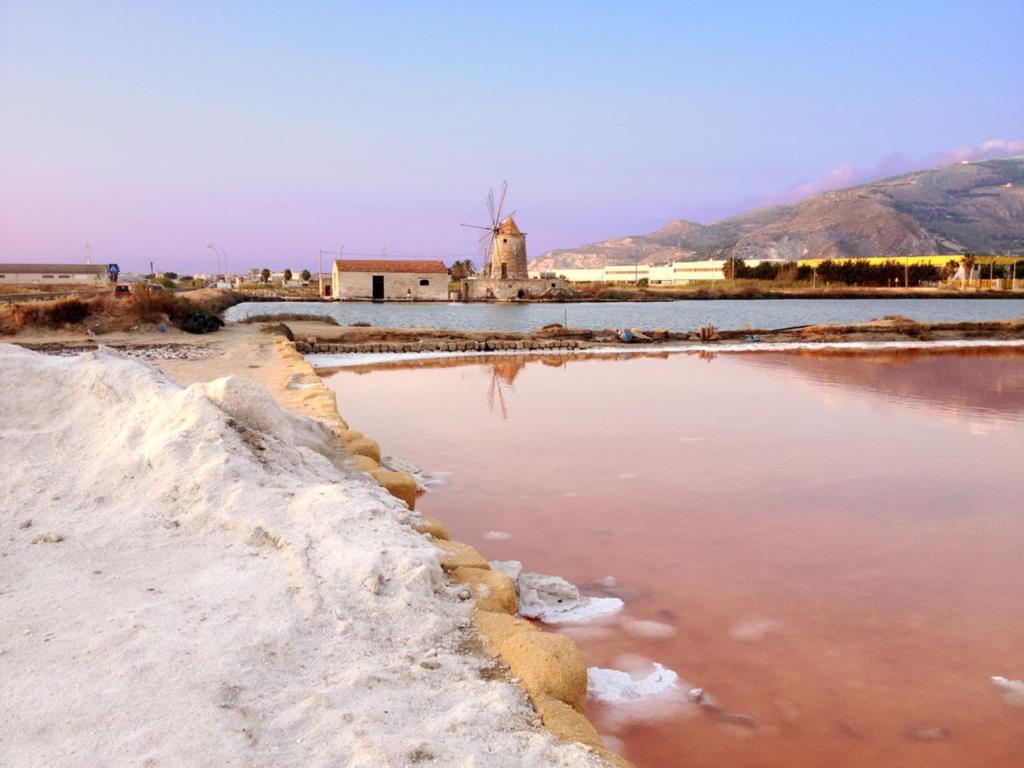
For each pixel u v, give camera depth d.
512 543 6.22
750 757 3.42
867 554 6.03
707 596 5.18
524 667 3.09
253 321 32.47
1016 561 5.89
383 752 2.36
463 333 25.80
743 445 10.12
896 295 83.12
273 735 2.48
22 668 2.80
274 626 3.23
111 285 58.50
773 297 84.31
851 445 10.16
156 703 2.58
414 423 11.66
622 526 6.69
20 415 5.72
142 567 3.87
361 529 4.27
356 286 72.31
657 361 21.05
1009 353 23.12
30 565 3.85
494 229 80.25
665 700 3.88
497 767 2.38
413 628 3.40
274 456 5.31
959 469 8.81
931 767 3.36
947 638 4.59
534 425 11.53
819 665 4.25
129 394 5.91
